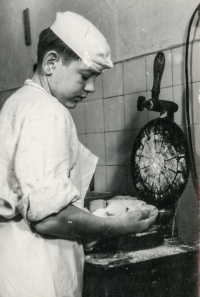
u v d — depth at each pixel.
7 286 0.98
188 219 1.75
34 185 0.91
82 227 1.00
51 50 1.07
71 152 1.05
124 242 1.30
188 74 1.75
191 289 1.32
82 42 1.05
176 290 1.29
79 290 1.11
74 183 1.10
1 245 1.02
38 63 1.12
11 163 0.99
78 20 1.08
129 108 2.10
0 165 1.01
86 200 1.90
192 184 1.73
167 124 1.54
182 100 1.80
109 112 2.22
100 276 1.16
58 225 0.95
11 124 1.01
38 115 0.97
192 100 1.74
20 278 0.97
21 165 0.93
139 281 1.22
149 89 1.97
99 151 2.30
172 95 1.84
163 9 1.88
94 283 1.19
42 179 0.91
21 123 0.98
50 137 0.94
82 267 1.14
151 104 1.57
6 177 1.00
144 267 1.23
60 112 0.99
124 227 1.13
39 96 1.03
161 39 1.90
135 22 2.04
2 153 1.01
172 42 1.84
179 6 1.80
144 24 1.98
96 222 1.03
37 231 1.00
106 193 2.14
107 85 2.22
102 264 1.19
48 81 1.10
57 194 0.91
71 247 1.07
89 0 2.32
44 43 1.09
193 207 1.73
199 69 1.71
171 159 1.52
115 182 2.20
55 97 1.11
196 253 1.33
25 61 2.92
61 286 1.02
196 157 1.73
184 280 1.30
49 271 0.98
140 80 2.02
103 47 1.07
